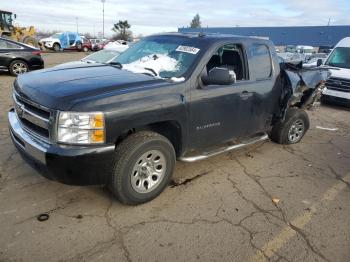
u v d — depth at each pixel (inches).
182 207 147.0
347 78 382.0
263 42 199.8
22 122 141.9
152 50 178.1
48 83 138.3
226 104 169.8
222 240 126.8
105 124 123.8
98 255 114.8
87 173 125.6
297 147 239.3
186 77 152.3
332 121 335.3
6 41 510.3
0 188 151.9
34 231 124.5
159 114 139.5
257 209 150.3
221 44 170.4
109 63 179.3
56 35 1565.0
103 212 138.9
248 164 200.1
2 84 434.9
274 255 121.0
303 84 224.7
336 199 164.7
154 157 144.2
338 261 120.4
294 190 171.2
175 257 116.3
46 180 160.7
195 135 160.2
